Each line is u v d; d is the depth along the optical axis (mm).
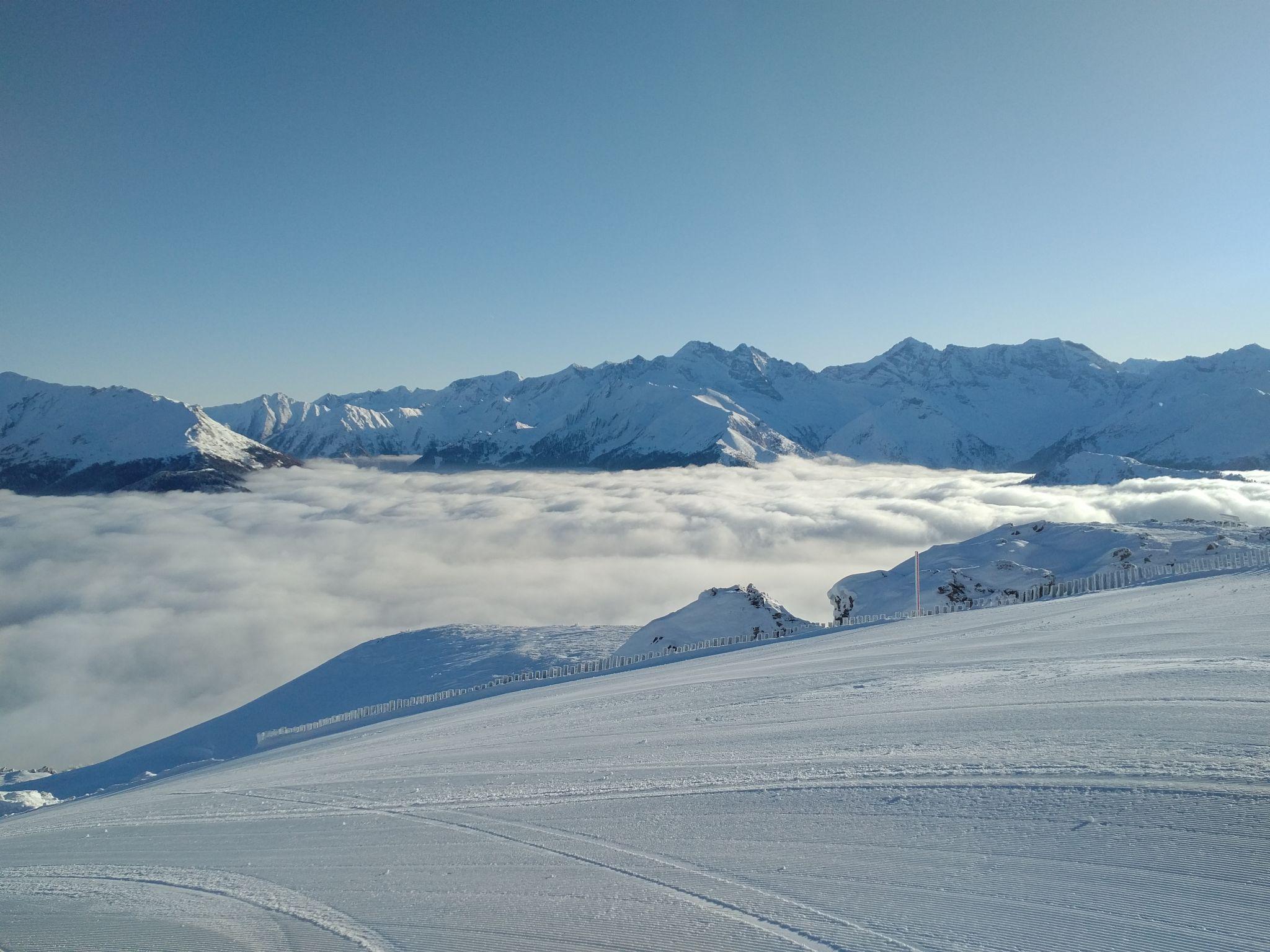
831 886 6867
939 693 14820
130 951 7355
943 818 8039
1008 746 10094
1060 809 7758
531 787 11734
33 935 8133
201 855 10680
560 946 6336
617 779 11375
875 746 11141
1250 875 6090
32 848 13016
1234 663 13750
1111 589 34219
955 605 45750
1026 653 19047
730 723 14852
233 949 7125
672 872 7609
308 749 25984
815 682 19078
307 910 7891
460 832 9883
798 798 9273
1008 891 6367
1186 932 5461
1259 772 7914
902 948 5668
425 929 7000
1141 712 10906
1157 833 6969
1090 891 6195
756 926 6273
